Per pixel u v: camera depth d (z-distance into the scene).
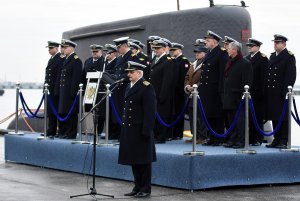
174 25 18.03
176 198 10.88
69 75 15.55
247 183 12.20
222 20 17.25
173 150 12.52
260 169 12.41
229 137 13.77
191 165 11.54
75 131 15.78
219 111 13.55
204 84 13.61
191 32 17.61
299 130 38.06
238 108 12.54
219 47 13.55
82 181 13.03
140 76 10.87
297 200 10.90
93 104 14.20
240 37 17.33
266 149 13.09
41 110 26.66
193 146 11.63
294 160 12.88
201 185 11.61
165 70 13.94
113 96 14.65
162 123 13.34
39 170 14.99
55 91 15.94
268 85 13.41
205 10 17.48
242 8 17.67
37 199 10.66
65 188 12.02
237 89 12.94
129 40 15.61
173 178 11.88
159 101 14.06
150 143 10.83
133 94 10.77
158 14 18.72
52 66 16.09
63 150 14.76
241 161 12.13
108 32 20.78
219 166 11.84
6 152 16.92
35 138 15.82
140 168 10.98
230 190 11.93
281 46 13.27
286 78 13.12
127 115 10.81
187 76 14.62
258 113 13.96
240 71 12.89
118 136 15.32
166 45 14.17
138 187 11.12
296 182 12.95
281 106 13.27
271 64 13.38
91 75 14.65
